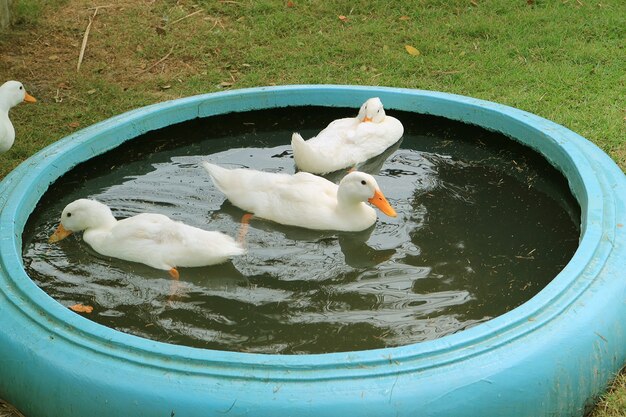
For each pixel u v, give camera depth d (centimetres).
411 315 296
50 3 507
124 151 372
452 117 383
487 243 323
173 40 480
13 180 340
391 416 262
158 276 313
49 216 342
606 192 323
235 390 263
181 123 383
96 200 347
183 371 266
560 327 278
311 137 391
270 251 323
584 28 473
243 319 296
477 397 266
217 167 345
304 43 477
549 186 351
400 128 383
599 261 296
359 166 370
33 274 314
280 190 337
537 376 271
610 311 286
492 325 274
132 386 267
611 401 283
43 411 276
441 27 484
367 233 330
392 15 497
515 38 469
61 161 352
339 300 302
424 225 333
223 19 498
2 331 283
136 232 317
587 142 353
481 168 363
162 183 357
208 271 314
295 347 287
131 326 295
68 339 276
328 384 263
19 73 454
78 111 424
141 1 511
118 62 463
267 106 392
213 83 449
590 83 427
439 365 267
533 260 315
